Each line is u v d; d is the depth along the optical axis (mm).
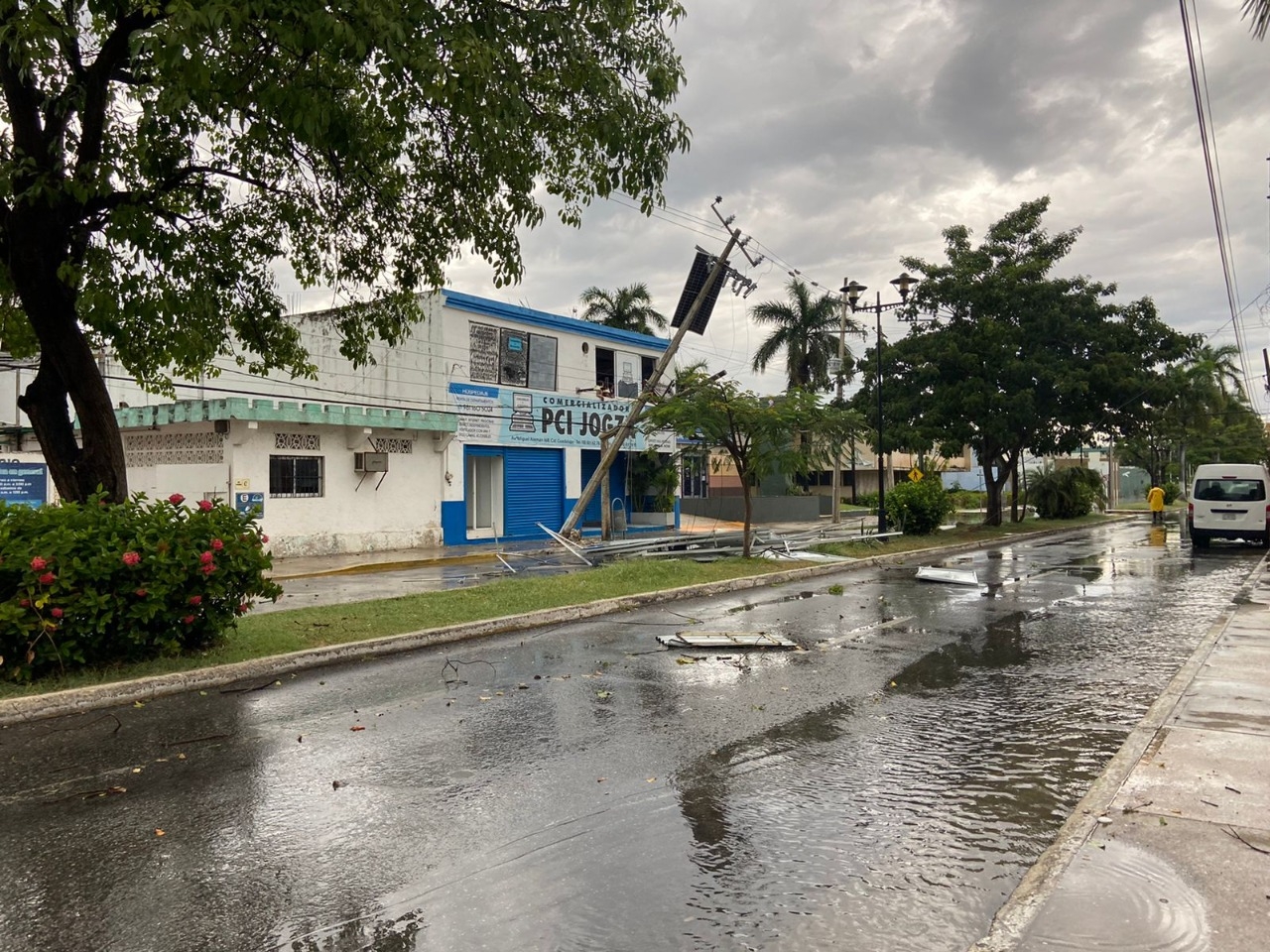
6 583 7508
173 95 7242
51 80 8586
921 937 3412
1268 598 12625
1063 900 3520
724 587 14953
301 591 14984
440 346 25562
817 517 41156
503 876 4000
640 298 45188
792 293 45094
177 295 9352
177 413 20266
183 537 8242
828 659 8977
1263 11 7301
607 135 9438
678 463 32906
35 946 3416
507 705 7152
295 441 21172
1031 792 5066
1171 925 3301
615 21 9289
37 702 6941
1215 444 64125
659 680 8031
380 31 7078
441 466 25328
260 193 10336
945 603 13281
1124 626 11031
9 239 8352
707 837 4426
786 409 17641
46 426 9000
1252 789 4703
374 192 10547
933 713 6859
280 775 5441
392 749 5969
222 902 3764
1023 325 29828
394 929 3520
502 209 10594
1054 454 34656
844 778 5312
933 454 56094
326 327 26109
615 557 20500
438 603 11961
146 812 4844
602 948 3354
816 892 3805
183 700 7430
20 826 4660
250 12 7098
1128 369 28297
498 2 8766
